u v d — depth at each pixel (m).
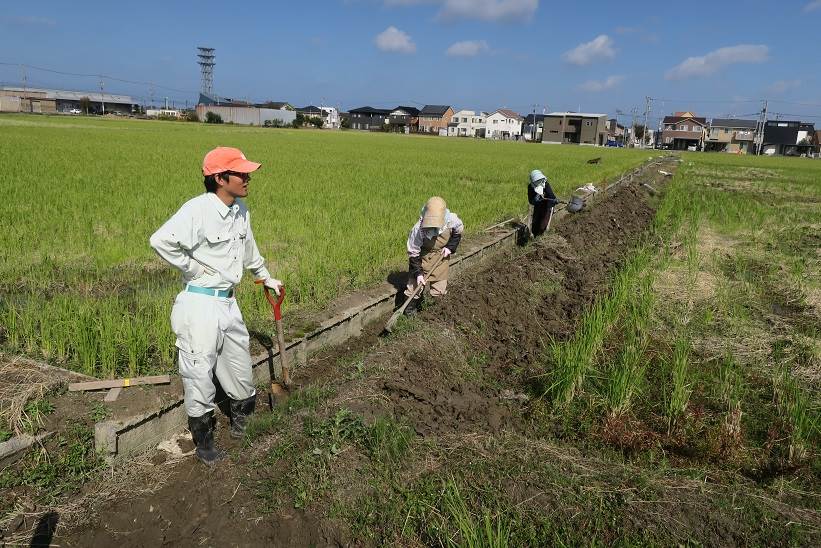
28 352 5.25
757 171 38.25
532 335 6.90
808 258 11.54
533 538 3.43
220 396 5.02
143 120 88.75
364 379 4.98
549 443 4.63
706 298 8.48
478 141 81.75
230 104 129.38
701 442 4.82
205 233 3.76
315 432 4.12
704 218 15.84
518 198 16.00
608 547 3.42
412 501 3.67
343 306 6.89
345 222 11.17
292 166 22.64
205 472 4.03
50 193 12.58
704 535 3.54
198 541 3.46
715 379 5.88
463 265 9.45
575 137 107.12
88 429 4.18
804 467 4.52
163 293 6.98
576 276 9.53
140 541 3.47
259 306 6.47
